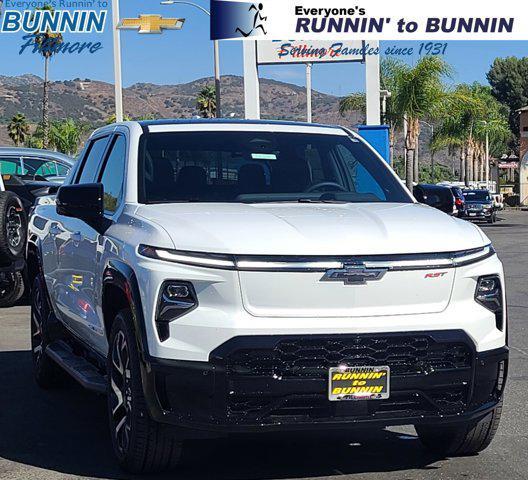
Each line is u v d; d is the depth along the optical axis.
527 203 65.75
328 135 6.63
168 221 5.17
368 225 5.12
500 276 5.24
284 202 5.88
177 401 4.77
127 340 5.14
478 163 88.50
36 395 7.53
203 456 5.71
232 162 6.12
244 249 4.78
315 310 4.79
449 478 5.24
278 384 4.70
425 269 4.92
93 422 6.64
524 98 94.75
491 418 5.40
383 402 4.84
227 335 4.70
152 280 4.87
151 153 6.09
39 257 7.80
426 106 40.38
